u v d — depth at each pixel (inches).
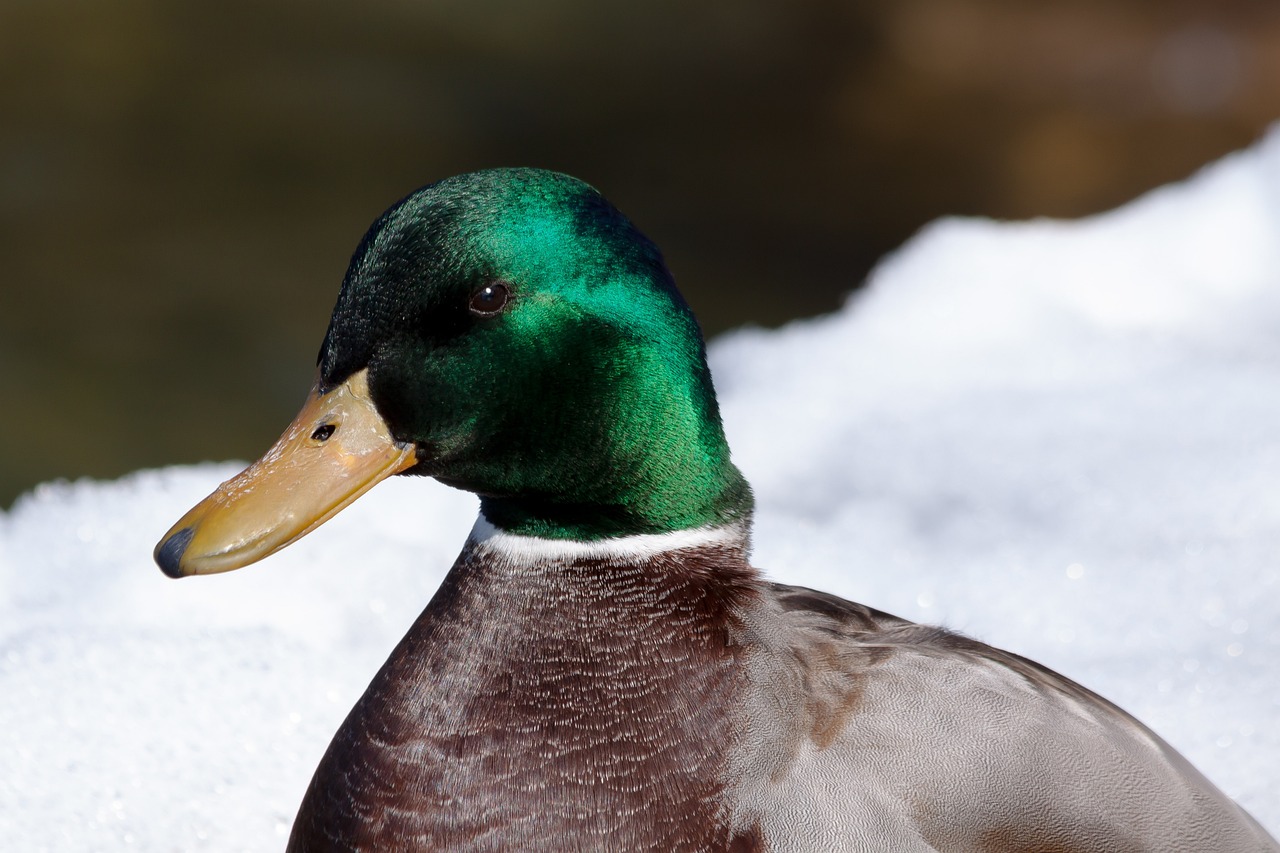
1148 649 241.4
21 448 497.4
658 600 150.6
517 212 145.7
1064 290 373.1
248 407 527.2
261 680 219.1
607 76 818.8
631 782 143.5
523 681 147.9
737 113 787.4
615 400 148.8
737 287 617.6
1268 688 222.5
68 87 776.3
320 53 826.2
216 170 700.0
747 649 148.9
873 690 147.0
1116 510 281.1
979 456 302.0
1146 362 338.0
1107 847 142.1
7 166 692.1
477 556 155.9
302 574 249.6
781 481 311.3
